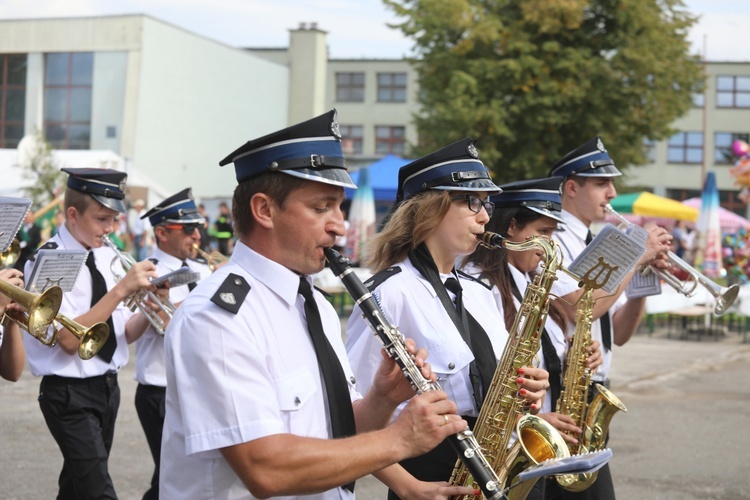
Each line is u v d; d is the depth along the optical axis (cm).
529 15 2491
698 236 1797
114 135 3628
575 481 440
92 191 545
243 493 259
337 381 275
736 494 681
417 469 375
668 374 1253
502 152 2633
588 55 2530
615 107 2594
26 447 770
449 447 372
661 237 534
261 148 267
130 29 3609
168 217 654
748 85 4862
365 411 291
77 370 519
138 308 559
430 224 383
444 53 2638
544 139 2602
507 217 465
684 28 2633
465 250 387
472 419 380
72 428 516
